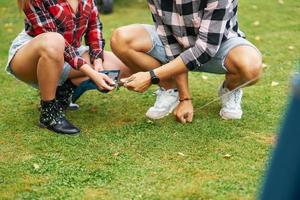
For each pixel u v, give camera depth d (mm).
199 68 3207
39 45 2971
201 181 2520
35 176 2635
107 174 2621
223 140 2984
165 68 2996
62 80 3221
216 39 2926
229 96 3246
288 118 1034
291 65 4363
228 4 2908
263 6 6387
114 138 3047
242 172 2607
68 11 3158
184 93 3207
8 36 5566
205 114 3365
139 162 2746
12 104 3668
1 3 6945
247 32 5410
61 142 3020
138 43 3191
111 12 6410
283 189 1037
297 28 5543
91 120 3340
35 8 3119
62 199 2400
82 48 3348
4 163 2783
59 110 3162
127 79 3021
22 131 3184
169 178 2561
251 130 3113
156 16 3104
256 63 3027
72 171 2670
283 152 1039
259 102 3553
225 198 2359
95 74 3051
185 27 3014
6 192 2480
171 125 3193
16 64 3158
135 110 3496
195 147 2900
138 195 2402
